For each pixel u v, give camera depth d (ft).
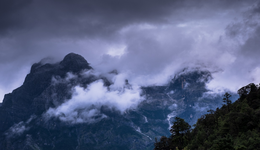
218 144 586.86
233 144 615.57
